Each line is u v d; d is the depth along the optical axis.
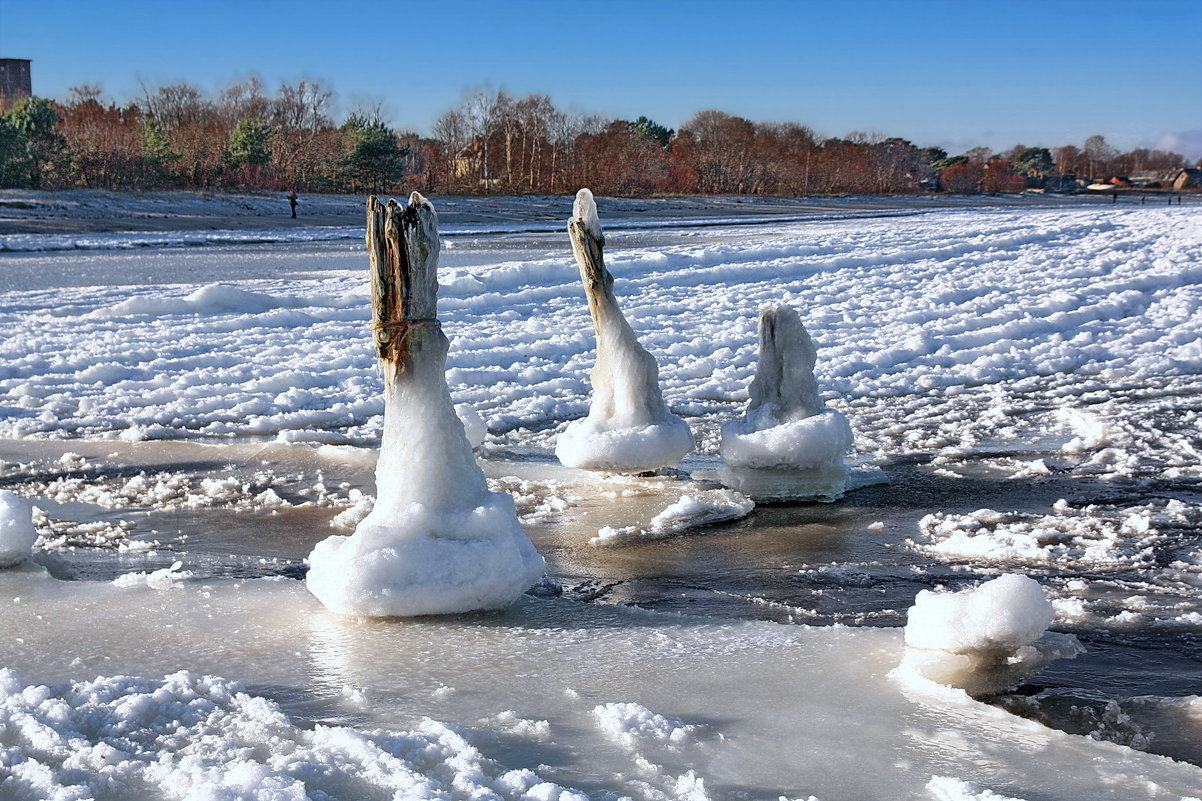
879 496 8.52
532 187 86.81
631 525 7.65
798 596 6.30
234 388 12.83
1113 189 157.25
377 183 78.50
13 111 64.19
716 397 12.91
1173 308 18.88
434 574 5.41
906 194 124.50
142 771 3.50
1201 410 11.71
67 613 5.43
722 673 4.69
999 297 20.11
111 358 14.37
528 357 15.25
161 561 6.78
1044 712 4.60
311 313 18.11
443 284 20.91
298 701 4.29
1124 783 3.71
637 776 3.66
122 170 64.75
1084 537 7.39
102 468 9.30
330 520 7.80
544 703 4.31
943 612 4.84
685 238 37.91
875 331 17.12
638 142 102.38
